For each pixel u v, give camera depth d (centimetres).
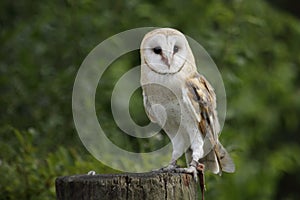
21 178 962
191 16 1332
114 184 675
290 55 1500
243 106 1303
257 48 1380
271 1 1888
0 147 1004
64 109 1210
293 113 1554
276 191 1938
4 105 1220
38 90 1243
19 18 1415
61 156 970
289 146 1673
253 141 1417
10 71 1281
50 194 952
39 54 1293
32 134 1008
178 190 702
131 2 1289
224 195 1226
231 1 1348
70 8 1274
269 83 1434
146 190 680
